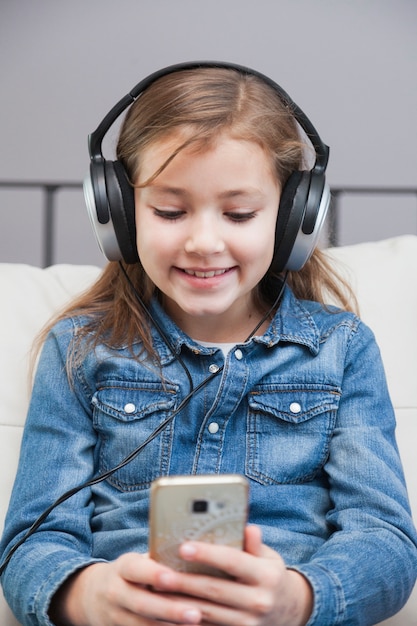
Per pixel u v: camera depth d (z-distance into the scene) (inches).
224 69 40.9
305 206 38.7
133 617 31.2
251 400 41.1
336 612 33.2
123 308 43.5
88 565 34.3
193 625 30.8
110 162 39.0
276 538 38.4
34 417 41.6
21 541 37.2
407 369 49.4
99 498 40.9
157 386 41.1
